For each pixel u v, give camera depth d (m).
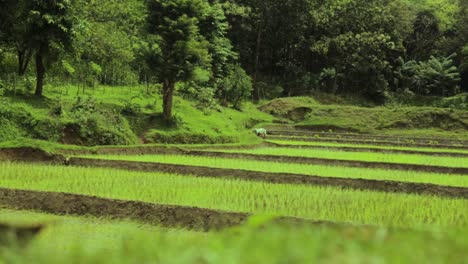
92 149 26.27
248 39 74.00
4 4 31.41
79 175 18.50
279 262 2.51
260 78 74.19
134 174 19.33
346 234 3.04
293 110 62.75
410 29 78.25
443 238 3.04
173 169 20.66
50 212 13.10
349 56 71.50
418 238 3.03
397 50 77.81
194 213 11.91
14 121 27.22
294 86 72.75
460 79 75.56
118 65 44.47
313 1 72.19
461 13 79.38
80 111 30.42
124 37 46.16
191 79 36.38
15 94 30.38
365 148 33.44
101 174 18.97
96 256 2.71
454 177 21.61
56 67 38.00
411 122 58.97
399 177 21.09
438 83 74.31
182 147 30.52
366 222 11.64
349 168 23.95
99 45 42.03
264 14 70.62
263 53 75.44
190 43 35.44
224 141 37.75
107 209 12.70
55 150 23.97
